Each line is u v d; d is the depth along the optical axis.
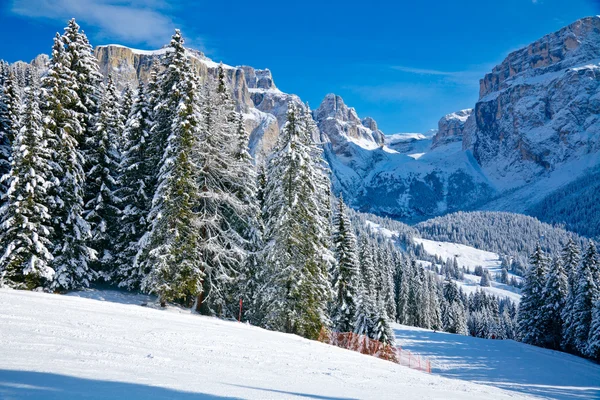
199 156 26.78
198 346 11.54
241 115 33.12
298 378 9.42
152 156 28.05
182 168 24.58
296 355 13.41
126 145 28.39
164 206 24.55
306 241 27.38
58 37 27.42
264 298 26.78
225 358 10.48
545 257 61.97
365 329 37.25
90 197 28.50
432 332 67.62
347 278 41.31
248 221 29.12
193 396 5.69
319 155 31.58
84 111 29.28
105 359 7.84
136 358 8.42
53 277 24.50
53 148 26.16
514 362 42.94
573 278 56.00
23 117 24.61
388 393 9.15
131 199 28.36
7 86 30.00
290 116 28.16
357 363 14.74
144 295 27.97
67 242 25.48
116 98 32.47
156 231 24.41
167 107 27.27
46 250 23.95
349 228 42.47
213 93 29.03
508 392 16.06
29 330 9.62
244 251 27.08
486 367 39.94
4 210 24.12
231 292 28.31
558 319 58.09
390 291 83.38
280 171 27.64
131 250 27.34
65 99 27.08
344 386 9.31
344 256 41.03
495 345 54.72
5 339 8.30
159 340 11.33
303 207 27.41
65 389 5.14
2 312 11.53
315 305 27.47
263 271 27.62
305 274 26.91
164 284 23.42
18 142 24.38
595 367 44.22
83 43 30.61
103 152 27.94
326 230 31.31
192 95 25.55
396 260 113.38
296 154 27.28
